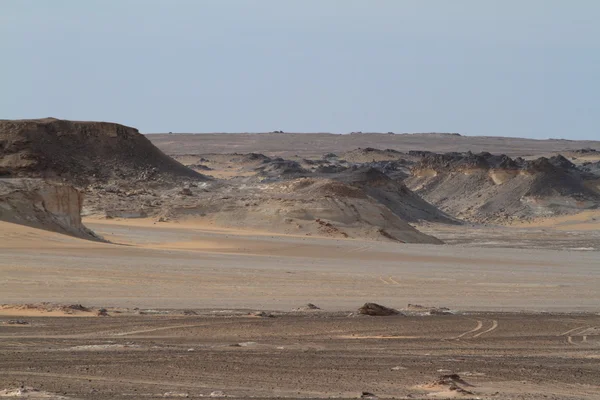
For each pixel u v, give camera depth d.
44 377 54.75
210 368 59.81
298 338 78.38
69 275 134.00
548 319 98.75
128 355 64.31
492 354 73.06
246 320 89.25
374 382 56.50
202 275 145.12
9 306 94.50
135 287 125.69
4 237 175.50
